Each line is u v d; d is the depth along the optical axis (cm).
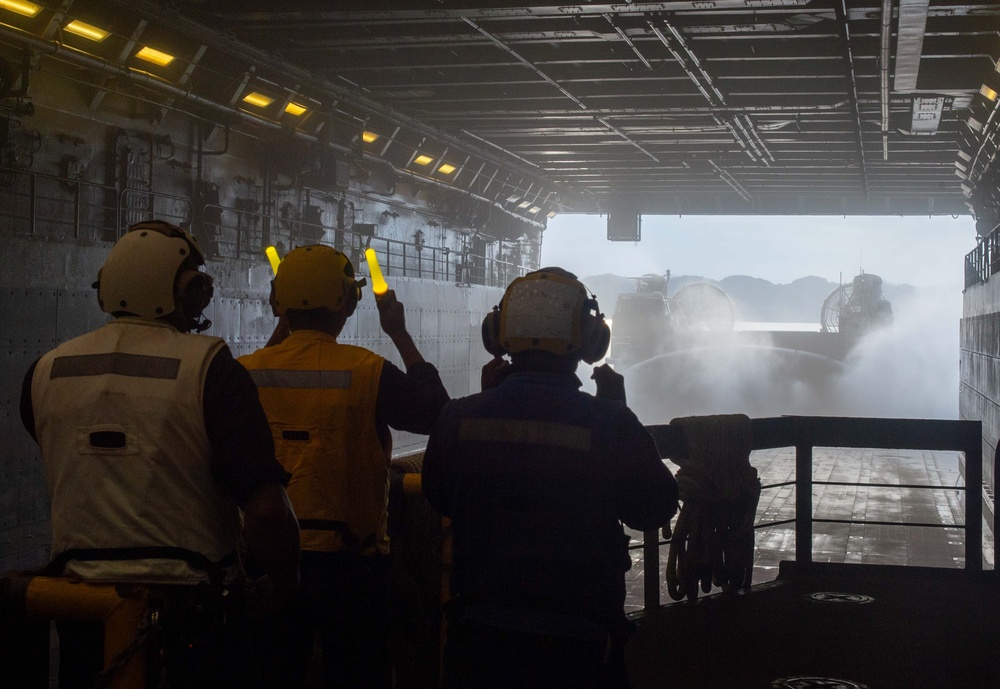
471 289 2947
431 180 2712
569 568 241
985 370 2261
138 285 239
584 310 263
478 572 247
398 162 2552
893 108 2283
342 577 297
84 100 1530
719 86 2081
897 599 562
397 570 367
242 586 243
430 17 1627
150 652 220
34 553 1250
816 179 3378
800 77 1973
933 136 2586
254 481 229
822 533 1463
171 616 223
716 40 1827
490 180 3053
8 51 1370
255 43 1805
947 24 1647
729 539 569
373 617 307
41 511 1268
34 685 236
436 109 2380
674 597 561
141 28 1515
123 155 1597
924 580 607
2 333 1216
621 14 1612
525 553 242
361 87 2145
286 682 296
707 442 559
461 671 246
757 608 544
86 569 226
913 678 423
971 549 624
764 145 2777
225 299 1767
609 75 2016
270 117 1970
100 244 1378
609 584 244
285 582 237
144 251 241
